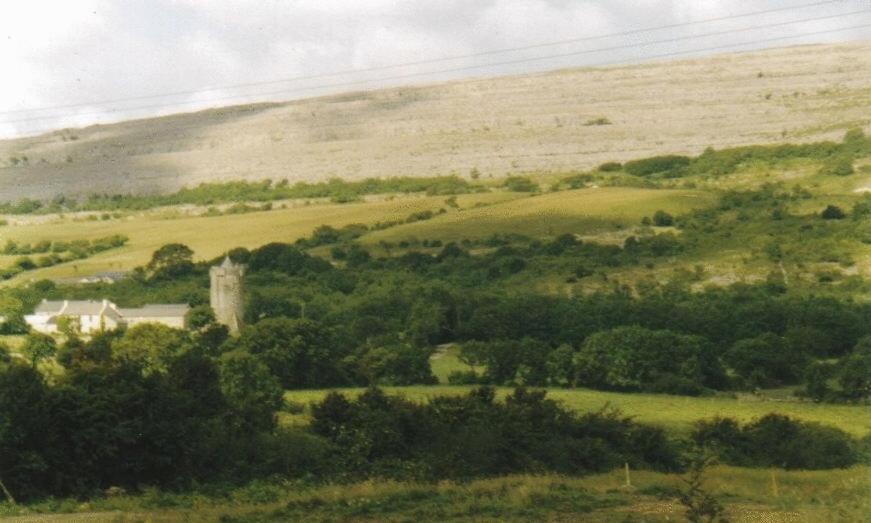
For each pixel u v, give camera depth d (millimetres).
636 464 62062
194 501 42781
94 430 51406
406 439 61438
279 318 123938
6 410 49688
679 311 140875
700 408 95062
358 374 118062
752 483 47125
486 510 36594
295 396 101875
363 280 190750
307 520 35656
